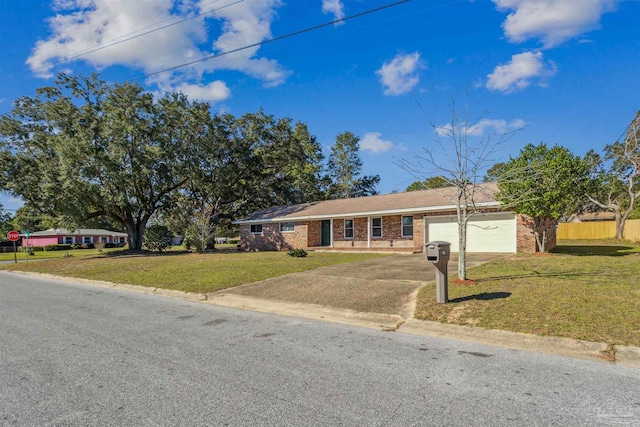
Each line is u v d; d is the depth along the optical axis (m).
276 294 9.36
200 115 28.09
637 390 3.75
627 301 6.47
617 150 29.25
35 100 26.05
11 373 4.41
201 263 17.11
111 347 5.43
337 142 51.03
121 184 24.83
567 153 13.59
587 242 25.41
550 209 13.77
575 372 4.25
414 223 19.98
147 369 4.51
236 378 4.19
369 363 4.65
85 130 24.69
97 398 3.70
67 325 6.88
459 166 9.01
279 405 3.50
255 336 6.01
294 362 4.72
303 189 42.44
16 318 7.55
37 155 26.33
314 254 20.19
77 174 23.38
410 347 5.31
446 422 3.15
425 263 13.78
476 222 17.64
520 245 16.31
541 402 3.51
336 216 23.36
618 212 28.59
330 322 6.97
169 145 27.12
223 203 33.34
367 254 19.14
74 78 26.05
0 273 20.06
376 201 23.67
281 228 26.83
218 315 7.71
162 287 11.36
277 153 33.72
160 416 3.31
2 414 3.38
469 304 6.91
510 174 10.32
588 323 5.54
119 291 11.65
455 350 5.13
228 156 31.20
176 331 6.37
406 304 7.55
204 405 3.52
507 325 5.80
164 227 30.22
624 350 4.70
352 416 3.27
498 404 3.47
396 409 3.40
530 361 4.63
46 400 3.66
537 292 7.42
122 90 25.73
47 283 14.41
